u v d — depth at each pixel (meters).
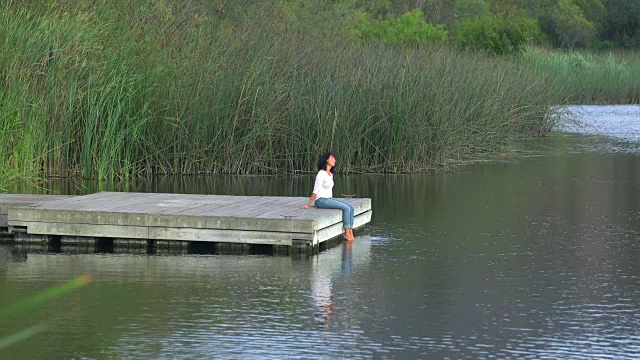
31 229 14.79
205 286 11.88
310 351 9.03
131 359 8.73
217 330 9.77
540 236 15.80
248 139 24.83
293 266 13.22
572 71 59.25
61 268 12.99
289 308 10.75
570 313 10.62
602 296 11.48
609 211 18.64
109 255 14.02
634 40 95.56
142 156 24.45
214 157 24.77
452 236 15.80
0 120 20.64
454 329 9.91
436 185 22.59
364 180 23.53
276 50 25.88
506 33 55.69
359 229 16.53
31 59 22.03
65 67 23.36
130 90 23.33
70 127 23.39
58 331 9.70
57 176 23.62
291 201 16.42
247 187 22.00
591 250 14.57
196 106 24.41
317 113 24.89
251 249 14.48
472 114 29.91
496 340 9.46
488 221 17.42
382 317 10.38
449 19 85.88
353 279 12.38
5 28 21.66
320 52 27.16
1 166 20.77
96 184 22.36
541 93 38.31
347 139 25.00
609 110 52.81
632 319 10.34
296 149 25.22
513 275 12.70
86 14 24.03
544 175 24.66
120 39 24.41
